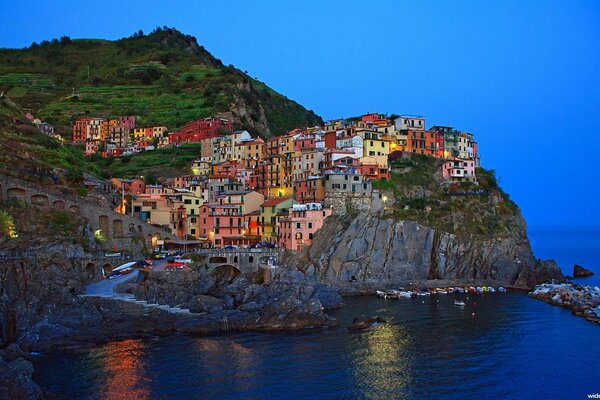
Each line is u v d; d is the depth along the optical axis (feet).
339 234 545.85
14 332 349.61
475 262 586.86
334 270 530.27
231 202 616.80
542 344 364.58
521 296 528.22
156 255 499.92
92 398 270.26
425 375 307.78
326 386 290.97
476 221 615.98
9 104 639.76
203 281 448.65
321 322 398.42
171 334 373.81
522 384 297.12
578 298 486.38
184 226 603.26
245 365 317.83
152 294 408.87
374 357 334.65
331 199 576.61
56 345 338.75
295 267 526.57
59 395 272.92
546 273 613.11
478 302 493.77
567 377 307.17
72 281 391.45
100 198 540.93
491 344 363.56
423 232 568.00
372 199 591.37
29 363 283.79
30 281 373.81
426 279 563.07
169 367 312.71
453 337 377.91
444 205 621.72
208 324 381.19
